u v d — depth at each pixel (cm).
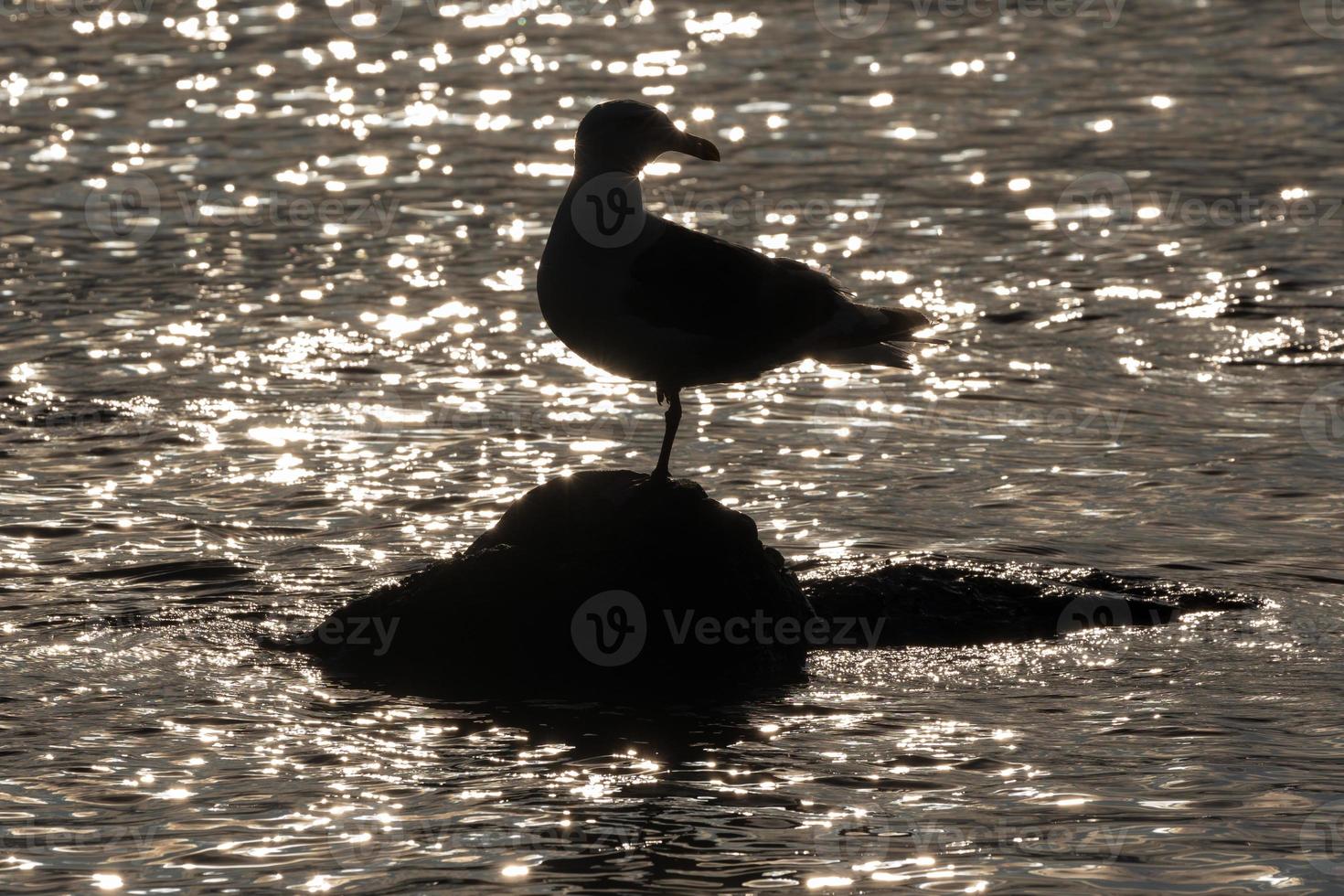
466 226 2459
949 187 2647
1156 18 3881
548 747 1039
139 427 1684
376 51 3675
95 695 1114
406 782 988
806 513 1474
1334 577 1326
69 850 900
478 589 1183
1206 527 1438
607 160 1096
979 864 884
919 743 1039
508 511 1227
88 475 1560
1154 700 1104
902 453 1636
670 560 1177
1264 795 959
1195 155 2795
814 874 875
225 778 992
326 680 1145
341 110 3170
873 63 3522
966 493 1527
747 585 1187
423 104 3216
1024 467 1591
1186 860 884
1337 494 1512
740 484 1552
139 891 859
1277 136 2906
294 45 3725
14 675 1143
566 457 1625
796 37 3778
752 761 1016
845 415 1748
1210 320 2039
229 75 3438
